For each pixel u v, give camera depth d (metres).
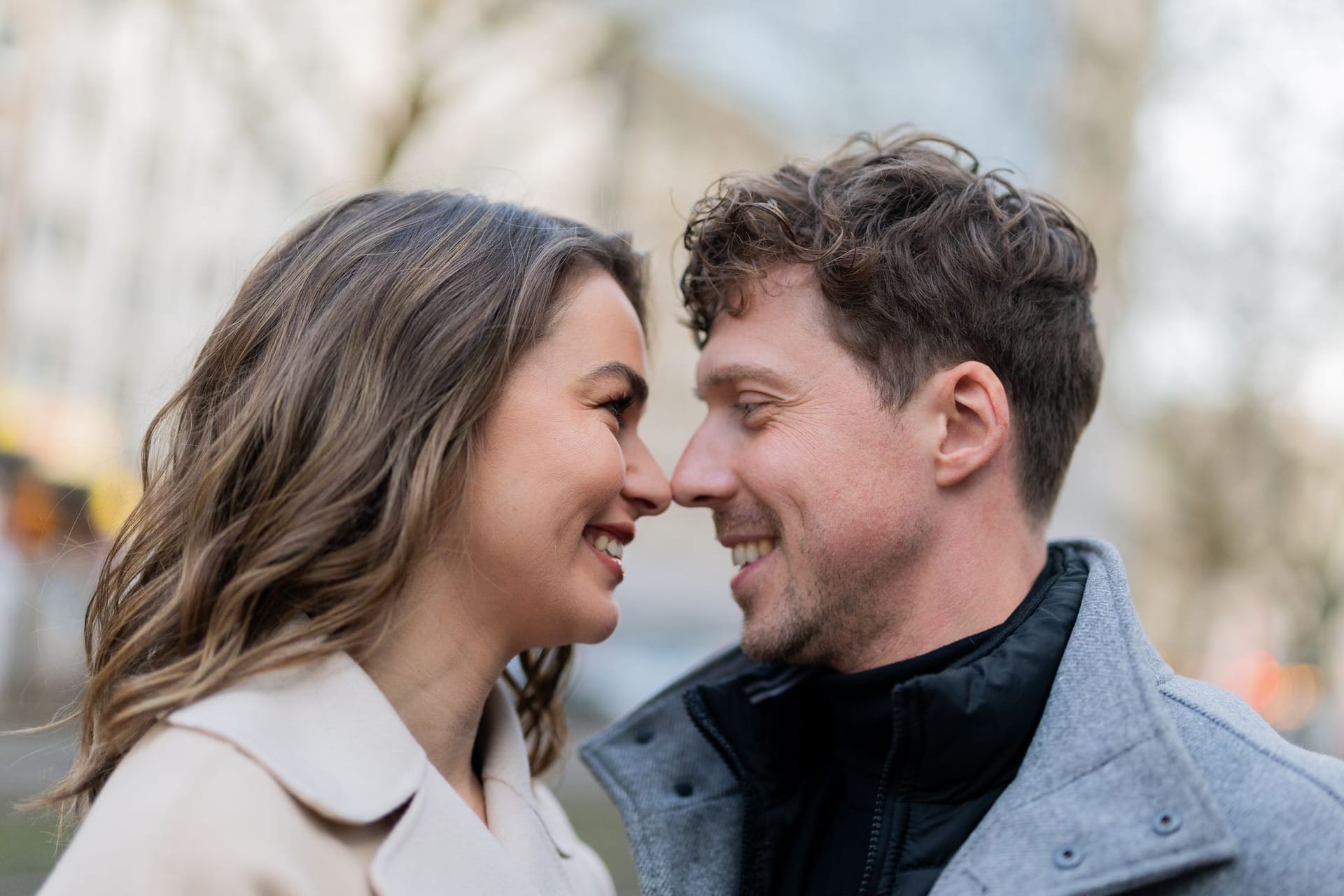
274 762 1.33
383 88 7.80
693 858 1.86
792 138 12.19
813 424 1.76
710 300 1.89
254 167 9.21
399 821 1.41
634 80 14.95
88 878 1.26
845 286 1.75
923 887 1.51
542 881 1.64
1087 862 1.34
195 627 1.49
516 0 7.78
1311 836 1.29
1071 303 1.89
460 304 1.60
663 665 11.76
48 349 11.32
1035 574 1.82
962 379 1.74
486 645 1.64
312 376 1.56
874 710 1.71
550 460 1.60
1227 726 1.44
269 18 7.90
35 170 11.05
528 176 8.52
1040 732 1.51
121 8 10.04
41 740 6.27
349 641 1.49
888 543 1.74
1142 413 11.36
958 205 1.81
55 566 2.30
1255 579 11.81
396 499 1.53
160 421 1.70
